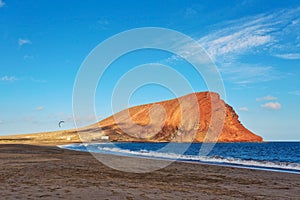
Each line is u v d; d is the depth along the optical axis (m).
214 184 11.32
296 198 8.80
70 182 10.37
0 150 31.55
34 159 20.84
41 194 7.93
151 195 8.39
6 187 8.91
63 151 32.53
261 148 76.25
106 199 7.57
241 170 16.33
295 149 71.06
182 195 8.61
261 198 8.66
